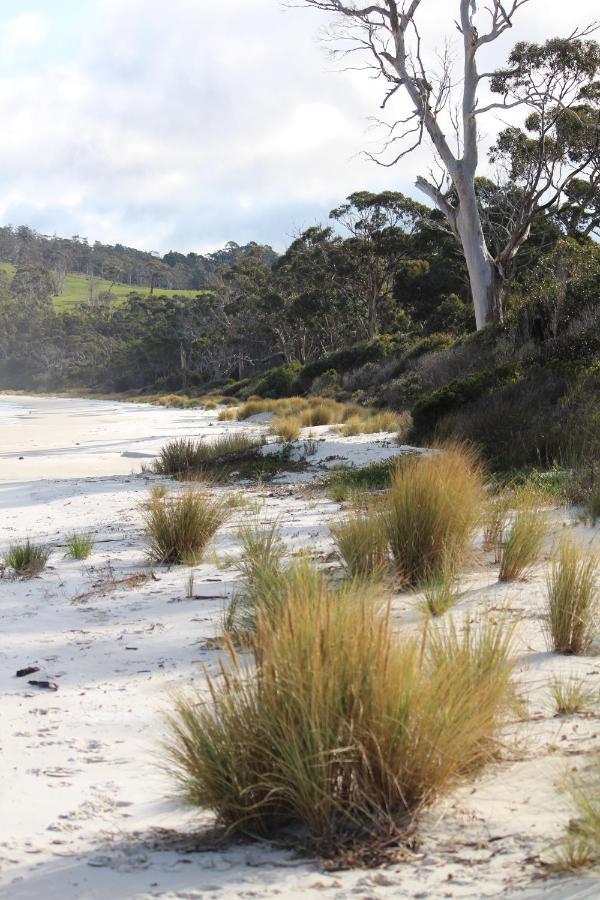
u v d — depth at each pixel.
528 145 35.41
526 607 5.70
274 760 2.96
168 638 5.64
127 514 12.59
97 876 2.66
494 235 40.47
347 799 2.90
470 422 15.82
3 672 5.12
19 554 8.67
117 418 46.94
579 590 4.93
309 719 2.89
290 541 8.85
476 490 7.87
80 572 8.27
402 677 3.00
